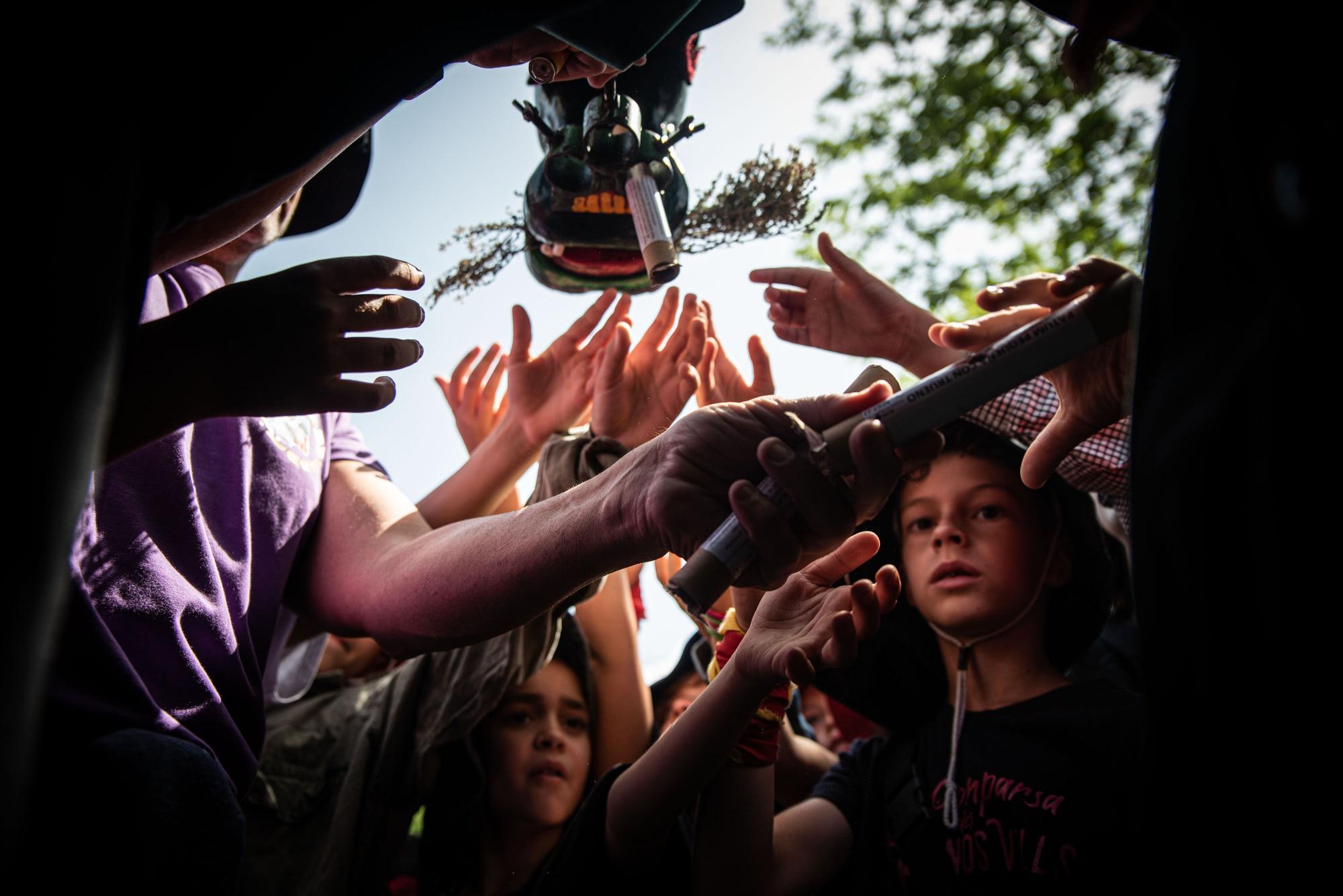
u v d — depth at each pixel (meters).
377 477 1.91
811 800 1.85
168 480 1.43
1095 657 2.17
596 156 1.79
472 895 2.11
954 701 1.85
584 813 1.64
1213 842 0.89
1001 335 1.29
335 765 2.16
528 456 2.27
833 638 1.40
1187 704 0.92
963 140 7.34
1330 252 0.80
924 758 1.80
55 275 0.75
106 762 1.12
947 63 7.25
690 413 1.21
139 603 1.34
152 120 0.91
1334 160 0.80
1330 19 0.81
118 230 0.81
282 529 1.68
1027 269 7.07
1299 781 0.82
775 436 1.15
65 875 1.07
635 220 1.83
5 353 0.73
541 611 1.41
